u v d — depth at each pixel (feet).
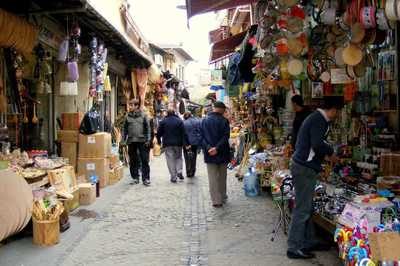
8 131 27.84
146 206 30.71
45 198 22.89
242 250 20.70
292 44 23.63
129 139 40.06
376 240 12.71
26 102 30.96
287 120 38.34
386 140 23.02
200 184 41.01
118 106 60.34
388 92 23.54
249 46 37.47
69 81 34.22
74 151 36.73
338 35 21.40
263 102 43.62
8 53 26.40
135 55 53.26
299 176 19.20
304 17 23.03
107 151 38.63
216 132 30.42
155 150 72.08
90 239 22.61
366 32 18.66
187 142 44.57
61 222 23.72
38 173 24.62
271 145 39.60
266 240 22.24
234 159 54.29
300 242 19.33
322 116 18.84
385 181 19.45
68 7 26.68
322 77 23.27
